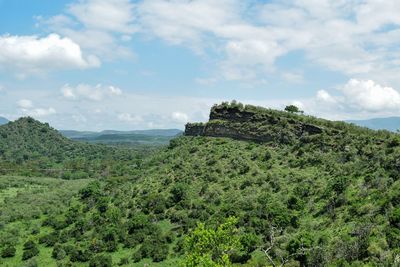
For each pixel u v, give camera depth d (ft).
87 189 424.46
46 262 291.17
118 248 289.12
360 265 173.06
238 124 399.44
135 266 259.80
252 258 217.15
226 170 338.34
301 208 253.03
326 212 235.40
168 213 310.04
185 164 379.76
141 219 304.91
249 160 342.03
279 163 320.70
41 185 572.10
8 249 307.58
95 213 349.41
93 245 294.25
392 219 191.21
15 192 513.04
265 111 395.55
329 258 191.01
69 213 364.17
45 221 366.22
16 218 386.93
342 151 298.76
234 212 270.05
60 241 319.47
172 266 247.09
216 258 152.46
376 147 279.69
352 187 244.01
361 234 193.98
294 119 362.74
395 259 164.45
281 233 234.38
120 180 442.91
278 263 199.82
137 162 655.76
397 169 238.68
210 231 152.76
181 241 266.98
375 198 219.61
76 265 278.67
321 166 291.58
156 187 358.02
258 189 294.87
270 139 362.33
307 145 326.85
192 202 311.27
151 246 272.31
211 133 422.00
